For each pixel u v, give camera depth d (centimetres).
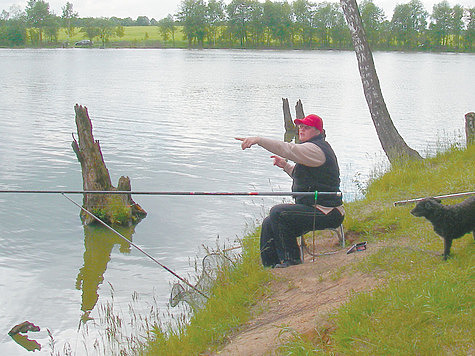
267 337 509
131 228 1218
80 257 1057
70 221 1271
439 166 1136
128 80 5025
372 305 492
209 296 684
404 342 429
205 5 15500
